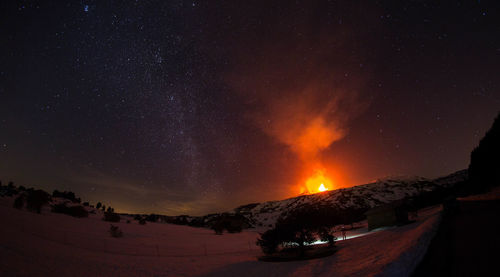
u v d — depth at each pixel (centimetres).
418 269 633
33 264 1268
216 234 4953
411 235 1295
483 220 1248
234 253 2312
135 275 1357
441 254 742
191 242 3394
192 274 1407
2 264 1173
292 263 1484
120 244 2503
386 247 1224
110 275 1307
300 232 1852
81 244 2161
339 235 3078
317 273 1044
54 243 1944
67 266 1350
